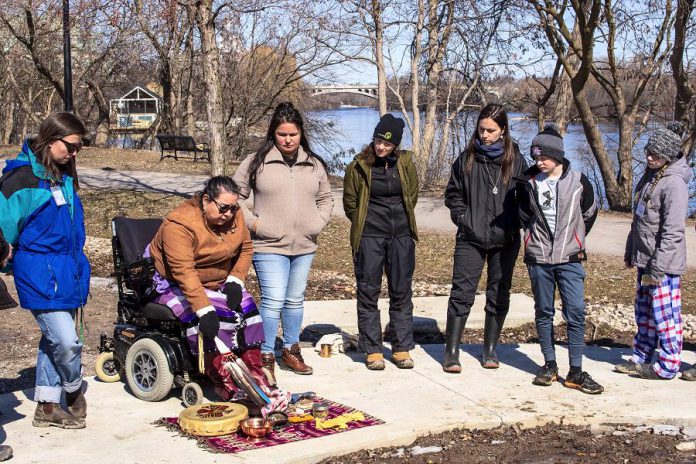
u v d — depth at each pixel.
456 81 21.58
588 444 4.99
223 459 4.46
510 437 5.11
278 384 5.94
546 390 5.88
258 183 5.96
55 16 25.44
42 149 4.62
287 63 28.64
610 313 8.97
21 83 39.03
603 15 18.16
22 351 6.90
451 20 19.88
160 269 5.36
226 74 28.67
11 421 5.05
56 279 4.64
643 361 6.29
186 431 4.81
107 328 7.58
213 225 5.21
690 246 13.35
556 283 6.09
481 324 8.15
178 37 27.66
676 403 5.61
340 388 5.86
